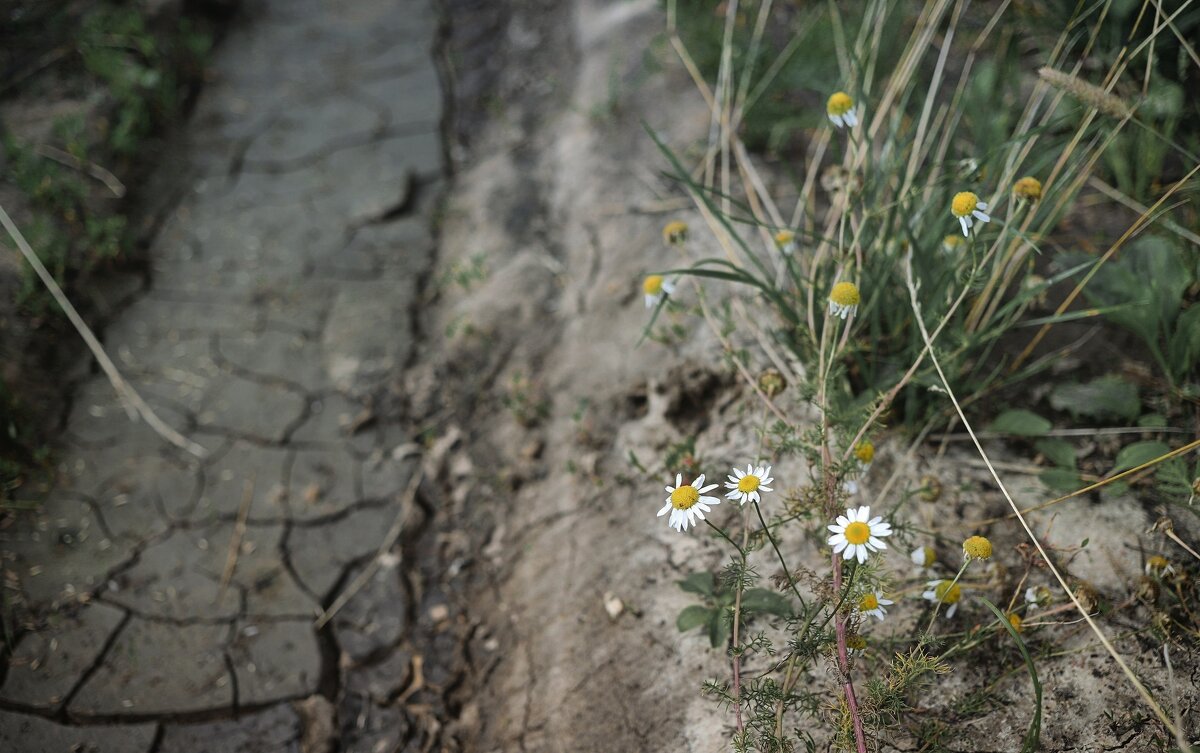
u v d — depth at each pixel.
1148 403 0.70
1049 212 0.79
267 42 1.27
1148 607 0.61
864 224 0.68
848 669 0.56
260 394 0.87
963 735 0.59
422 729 0.71
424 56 1.26
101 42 1.13
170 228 1.00
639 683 0.66
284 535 0.79
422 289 0.96
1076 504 0.66
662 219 0.92
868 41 0.90
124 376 0.87
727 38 0.92
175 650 0.73
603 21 1.24
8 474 0.79
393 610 0.76
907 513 0.67
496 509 0.81
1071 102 0.79
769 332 0.75
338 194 1.05
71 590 0.75
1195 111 0.79
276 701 0.71
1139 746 0.58
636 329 0.84
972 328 0.70
